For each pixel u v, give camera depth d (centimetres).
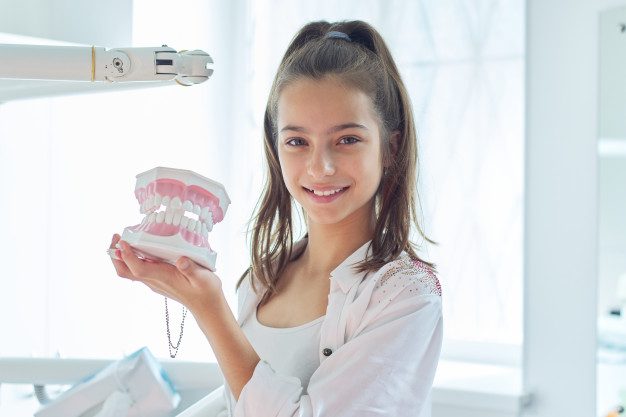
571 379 164
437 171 194
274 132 93
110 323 184
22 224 163
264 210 96
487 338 194
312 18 206
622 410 159
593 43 160
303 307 87
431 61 194
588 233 161
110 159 183
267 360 85
